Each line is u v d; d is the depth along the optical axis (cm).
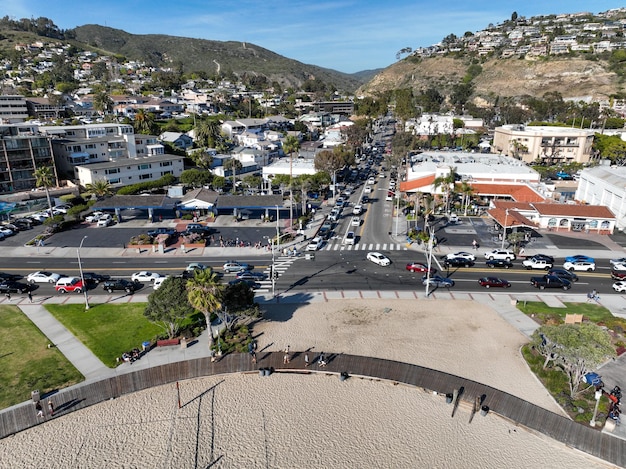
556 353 4378
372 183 14550
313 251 8406
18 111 19925
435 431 3978
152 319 5066
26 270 7531
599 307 6162
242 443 3809
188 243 8744
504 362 4938
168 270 7531
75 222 9950
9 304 6241
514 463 3659
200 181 12850
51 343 5209
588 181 11275
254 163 15450
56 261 7931
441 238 9100
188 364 4744
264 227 9831
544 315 5909
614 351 4194
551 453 3769
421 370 4638
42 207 10962
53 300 6372
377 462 3631
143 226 9906
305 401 4331
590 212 9400
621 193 9619
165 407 4250
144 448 3759
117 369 4731
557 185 13700
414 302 6334
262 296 6519
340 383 4600
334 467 3575
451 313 6009
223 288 5009
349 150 16288
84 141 13138
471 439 3897
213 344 5128
